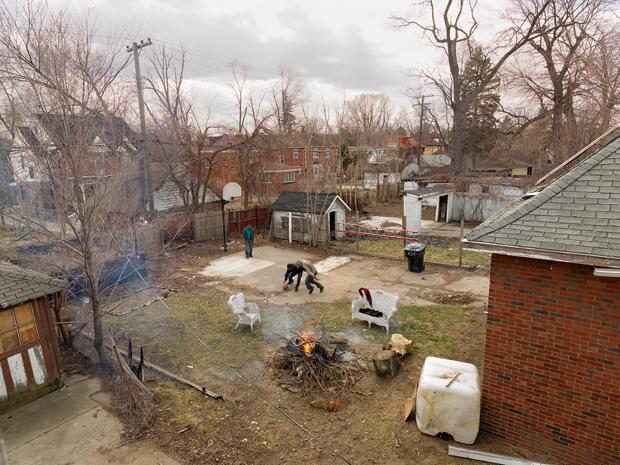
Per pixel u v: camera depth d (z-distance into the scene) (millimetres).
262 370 8367
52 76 7324
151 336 10055
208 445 6156
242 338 9875
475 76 32594
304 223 19656
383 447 6055
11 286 7133
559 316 5332
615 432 5137
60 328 9445
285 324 10641
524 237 5207
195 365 8633
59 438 6406
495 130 37438
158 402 7215
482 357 8633
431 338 9609
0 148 7750
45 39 7559
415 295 12633
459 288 13180
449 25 31156
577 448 5457
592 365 5188
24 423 6797
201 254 18156
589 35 23719
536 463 5523
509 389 5910
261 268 16016
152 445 6199
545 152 28297
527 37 26781
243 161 24016
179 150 20719
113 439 6363
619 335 4945
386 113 48656
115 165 8250
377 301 10594
